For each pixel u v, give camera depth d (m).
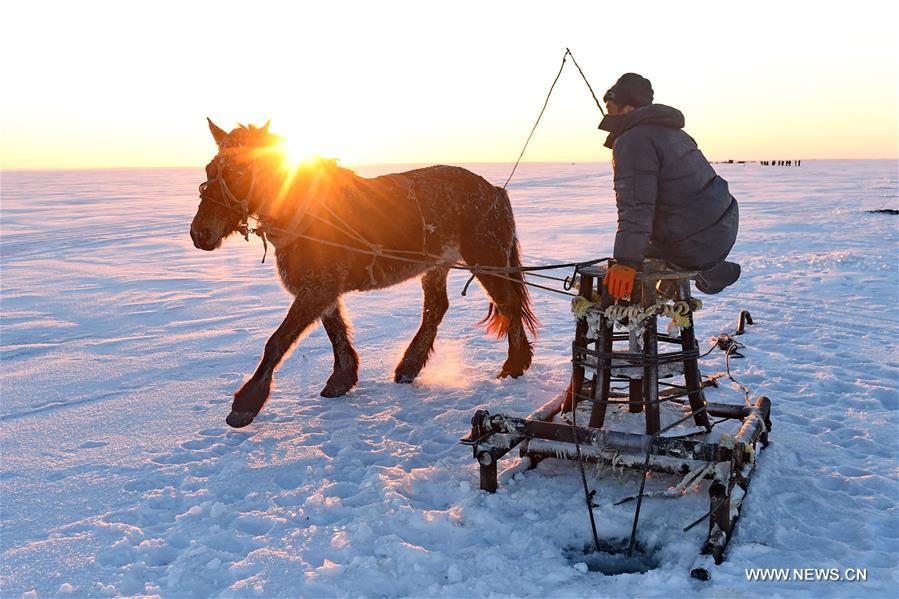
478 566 3.55
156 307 11.48
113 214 36.94
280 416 6.07
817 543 3.64
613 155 3.85
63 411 6.35
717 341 7.34
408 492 4.48
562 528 3.93
